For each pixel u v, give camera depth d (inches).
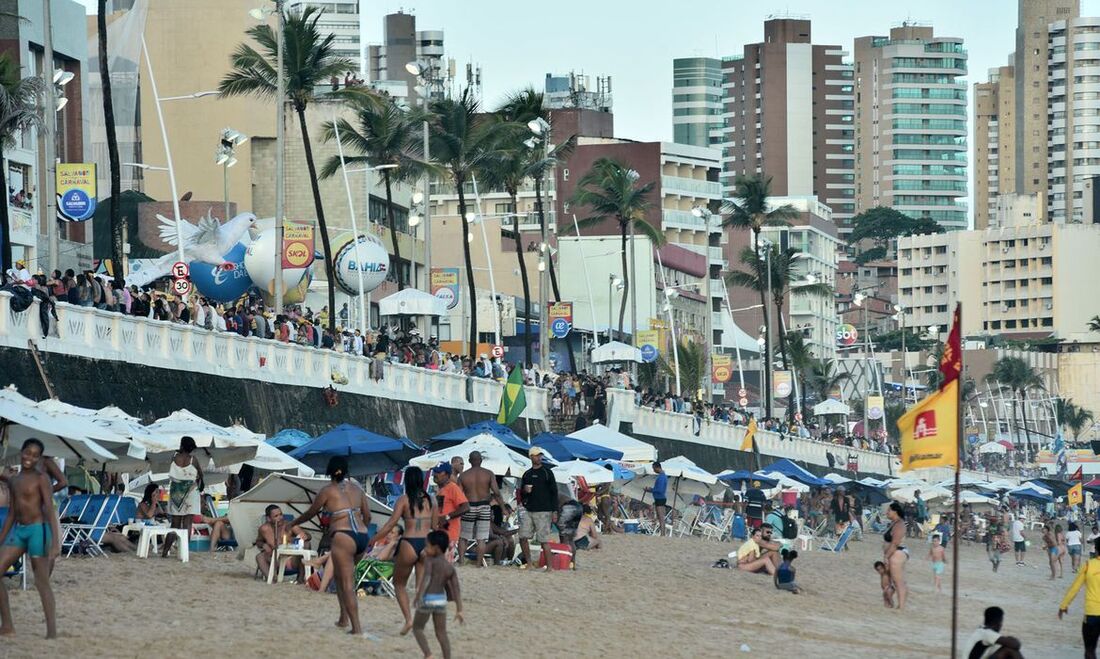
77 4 4923.7
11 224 4269.2
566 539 2426.2
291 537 1902.1
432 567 1396.4
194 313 3161.9
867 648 1967.3
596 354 5674.2
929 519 5964.6
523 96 6067.9
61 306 2625.5
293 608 1663.4
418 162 5201.8
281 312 3703.3
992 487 6353.3
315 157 6815.9
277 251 3762.3
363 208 6811.0
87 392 2674.7
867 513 5644.7
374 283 5418.3
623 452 3526.1
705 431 6043.3
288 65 4589.1
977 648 1593.3
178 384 3002.0
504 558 2322.8
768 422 6899.6
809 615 2284.7
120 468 2294.5
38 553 1346.0
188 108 6737.2
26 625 1411.2
